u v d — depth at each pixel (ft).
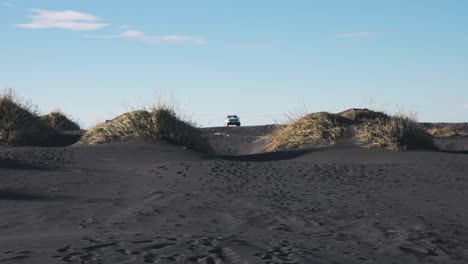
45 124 88.07
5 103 80.64
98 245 20.85
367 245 23.81
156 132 73.77
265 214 31.22
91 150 63.46
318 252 21.35
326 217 30.37
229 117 195.93
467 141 98.58
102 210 32.78
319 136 77.56
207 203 34.81
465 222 29.35
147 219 29.68
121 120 76.74
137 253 19.45
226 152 97.50
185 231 26.32
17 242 22.71
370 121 78.89
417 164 55.21
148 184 43.73
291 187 41.65
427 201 35.73
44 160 55.42
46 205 34.47
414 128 72.74
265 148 85.87
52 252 19.74
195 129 77.87
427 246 23.88
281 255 19.80
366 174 48.34
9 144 75.77
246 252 19.90
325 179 45.57
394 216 30.71
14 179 45.01
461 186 42.19
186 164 53.47
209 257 18.97
